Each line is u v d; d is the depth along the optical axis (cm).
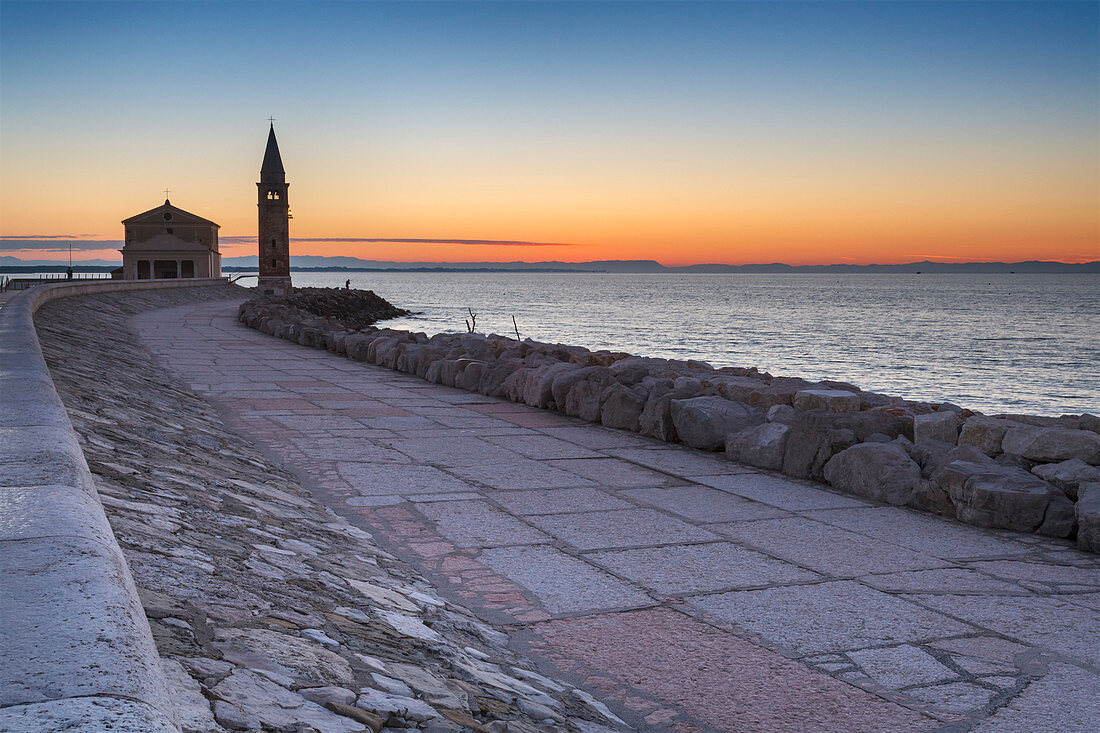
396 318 11225
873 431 936
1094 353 6656
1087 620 539
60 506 313
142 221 9138
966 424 891
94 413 815
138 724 180
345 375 1873
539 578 608
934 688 440
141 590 349
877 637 507
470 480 909
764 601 566
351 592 479
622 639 501
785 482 916
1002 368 5669
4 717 176
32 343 1005
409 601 510
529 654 478
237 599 380
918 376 5238
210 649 305
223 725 243
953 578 618
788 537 715
